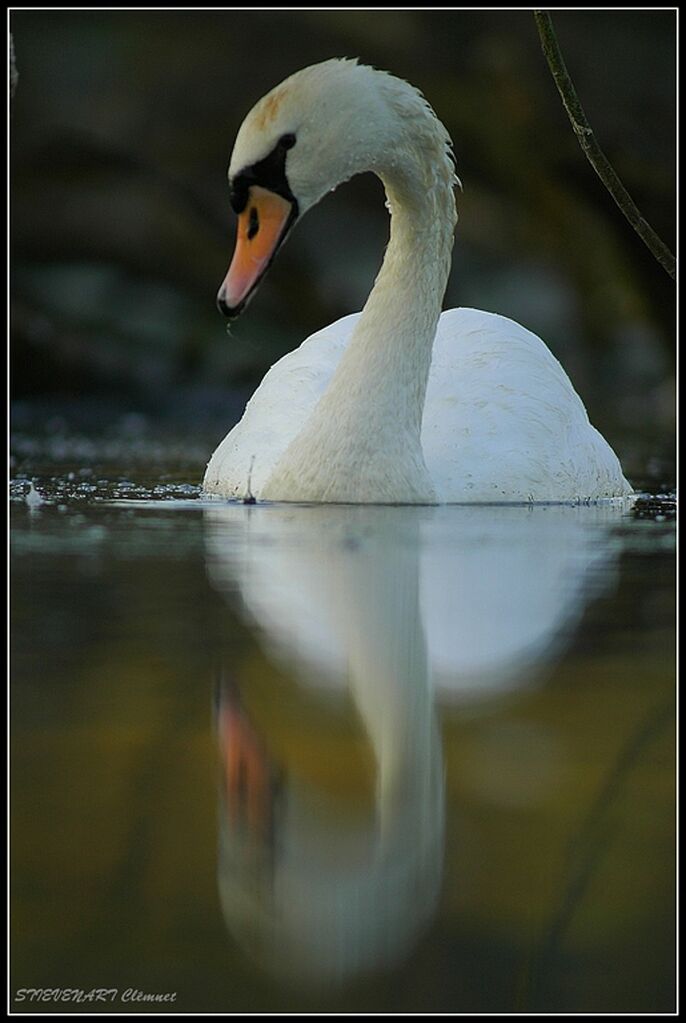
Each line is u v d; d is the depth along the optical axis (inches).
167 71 1207.6
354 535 438.6
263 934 195.9
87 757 249.0
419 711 270.7
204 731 258.7
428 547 418.9
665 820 230.1
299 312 1220.5
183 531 456.1
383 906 202.5
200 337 1178.6
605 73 1034.1
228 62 1198.9
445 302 1261.1
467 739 257.4
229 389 1164.5
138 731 260.5
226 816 227.0
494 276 1273.4
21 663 297.0
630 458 777.6
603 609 346.3
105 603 350.0
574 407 576.1
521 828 225.6
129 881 204.2
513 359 561.6
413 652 307.0
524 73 1031.0
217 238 1215.6
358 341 510.9
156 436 895.1
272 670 294.2
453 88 1072.2
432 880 209.2
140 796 235.0
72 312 1155.9
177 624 329.7
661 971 197.0
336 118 478.6
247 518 482.3
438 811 230.8
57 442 842.8
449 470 515.8
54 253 1186.6
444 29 1086.4
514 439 533.0
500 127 1059.9
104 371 1122.0
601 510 524.1
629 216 446.9
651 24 1043.3
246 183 475.5
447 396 543.8
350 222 1259.8
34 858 212.2
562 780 240.8
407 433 502.6
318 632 323.9
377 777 240.8
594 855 217.6
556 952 197.3
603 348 1203.2
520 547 423.5
